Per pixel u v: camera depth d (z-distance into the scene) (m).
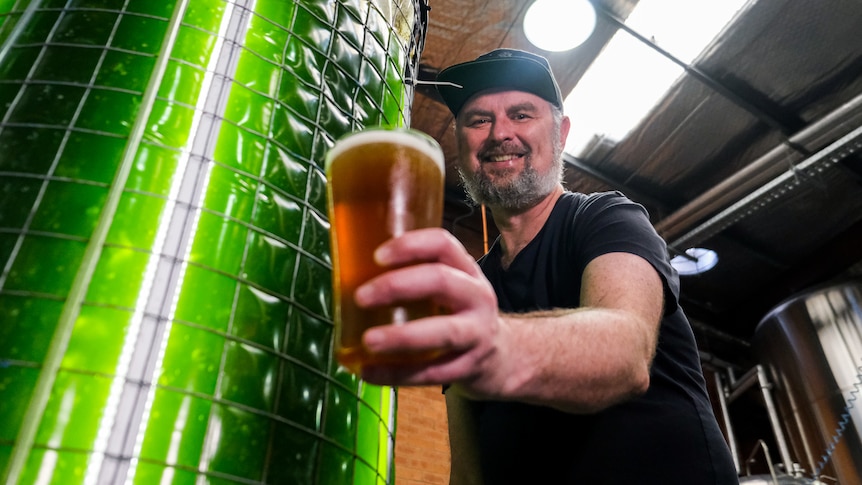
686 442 0.98
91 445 0.70
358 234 0.47
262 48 1.10
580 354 0.56
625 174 4.84
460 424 1.30
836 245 5.36
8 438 0.68
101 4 1.04
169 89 0.96
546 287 1.13
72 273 0.79
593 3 3.66
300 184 1.05
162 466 0.73
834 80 4.11
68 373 0.73
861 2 3.61
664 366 1.06
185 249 0.86
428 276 0.41
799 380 4.95
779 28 3.79
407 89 1.48
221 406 0.80
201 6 1.07
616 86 4.11
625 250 0.92
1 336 0.74
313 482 0.87
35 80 0.95
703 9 3.66
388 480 1.06
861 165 4.77
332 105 1.17
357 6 1.35
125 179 0.86
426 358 0.44
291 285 0.96
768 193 4.38
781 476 4.33
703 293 6.07
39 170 0.86
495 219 1.38
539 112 1.38
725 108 4.27
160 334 0.79
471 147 1.38
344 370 1.00
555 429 1.05
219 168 0.95
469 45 3.87
